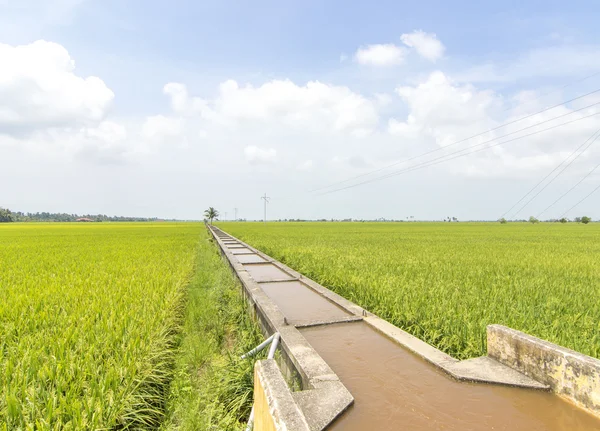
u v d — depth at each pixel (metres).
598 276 8.80
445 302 5.77
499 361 3.70
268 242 21.94
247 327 5.94
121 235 32.72
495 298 6.21
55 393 3.36
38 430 2.76
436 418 2.86
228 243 20.78
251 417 3.22
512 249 16.84
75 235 32.72
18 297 6.47
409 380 3.54
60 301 6.33
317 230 45.56
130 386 3.63
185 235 32.78
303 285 8.50
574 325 4.99
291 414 2.13
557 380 3.00
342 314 5.93
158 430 3.51
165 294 6.91
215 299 7.77
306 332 5.04
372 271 9.20
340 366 3.90
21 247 18.66
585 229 49.88
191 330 5.85
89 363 3.78
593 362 2.68
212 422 3.46
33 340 4.45
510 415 2.86
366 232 39.50
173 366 4.80
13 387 3.28
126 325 5.07
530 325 4.88
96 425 2.92
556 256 13.55
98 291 7.12
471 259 12.27
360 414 2.92
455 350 4.58
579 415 2.75
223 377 4.19
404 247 17.97
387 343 4.60
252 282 7.75
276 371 2.82
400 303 6.04
